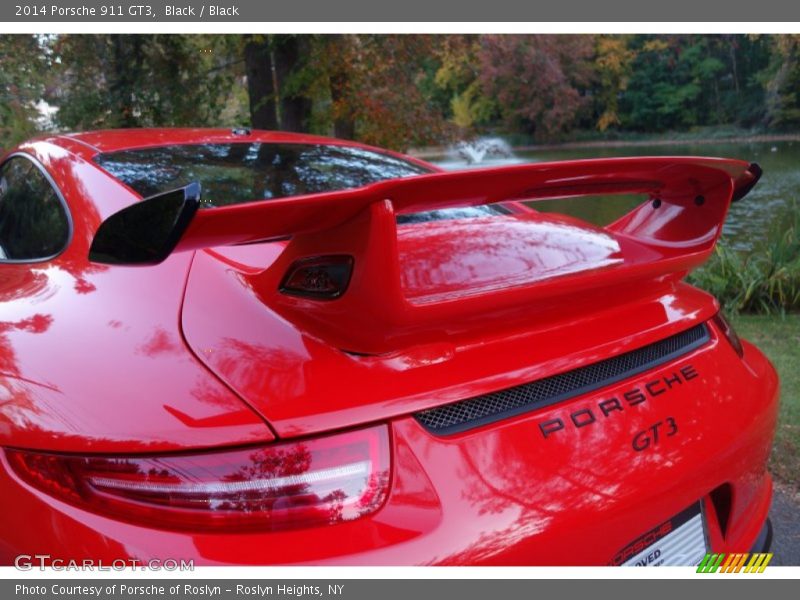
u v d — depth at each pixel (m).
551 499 1.18
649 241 1.67
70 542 1.10
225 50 8.63
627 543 1.26
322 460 1.10
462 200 1.25
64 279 1.63
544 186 1.34
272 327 1.29
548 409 1.26
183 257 1.51
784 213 8.97
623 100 34.91
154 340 1.30
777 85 30.72
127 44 7.92
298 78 7.48
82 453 1.14
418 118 8.20
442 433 1.17
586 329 1.43
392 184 1.08
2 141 7.62
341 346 1.25
